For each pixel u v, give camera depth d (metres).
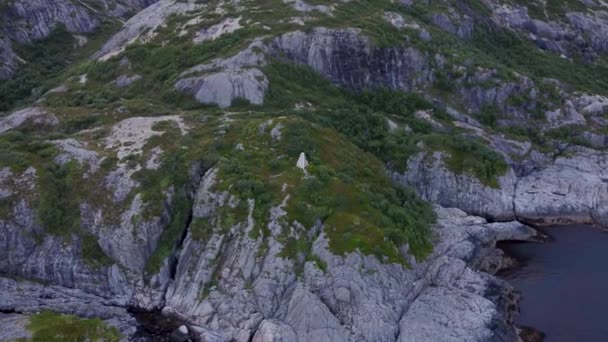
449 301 49.88
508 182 74.81
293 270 49.28
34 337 40.84
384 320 46.75
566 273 59.03
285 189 54.41
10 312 49.47
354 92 83.88
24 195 55.22
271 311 47.59
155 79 82.12
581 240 67.00
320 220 52.31
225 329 47.19
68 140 63.09
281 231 51.28
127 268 53.19
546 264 61.03
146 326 49.19
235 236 51.75
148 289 52.16
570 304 53.25
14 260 52.88
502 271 59.59
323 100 79.75
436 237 58.81
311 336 45.09
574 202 73.31
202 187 55.88
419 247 55.00
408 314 48.12
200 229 53.16
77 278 52.62
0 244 53.03
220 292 49.12
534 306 53.00
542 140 84.12
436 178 73.12
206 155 59.41
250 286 48.91
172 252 54.22
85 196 56.41
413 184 73.12
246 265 49.94
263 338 45.16
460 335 46.28
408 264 52.28
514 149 79.81
